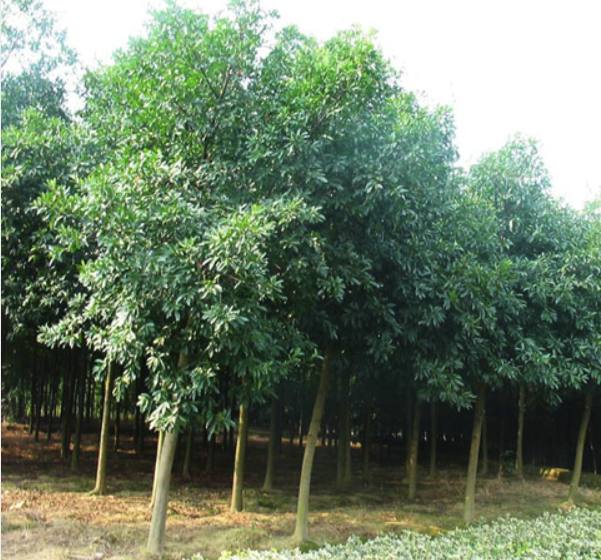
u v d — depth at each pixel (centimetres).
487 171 911
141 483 1060
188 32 624
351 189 620
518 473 1334
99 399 2225
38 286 855
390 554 560
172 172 563
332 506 945
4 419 2133
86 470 1188
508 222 894
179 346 572
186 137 650
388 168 602
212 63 623
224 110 627
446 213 736
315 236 586
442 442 1864
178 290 528
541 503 1038
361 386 1241
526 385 976
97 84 965
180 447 1423
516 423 1616
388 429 1780
